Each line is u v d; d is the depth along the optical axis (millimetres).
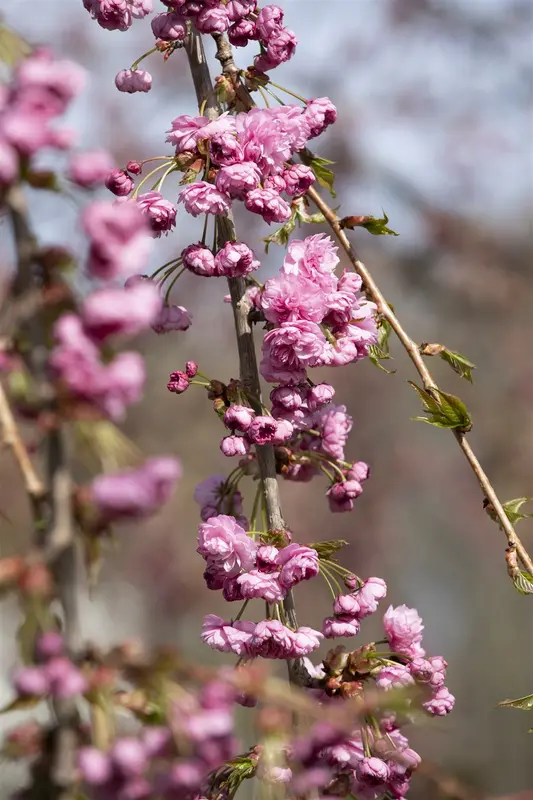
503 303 4289
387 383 4656
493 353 4402
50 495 1214
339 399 4711
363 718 1363
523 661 4812
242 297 1446
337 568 1437
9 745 1217
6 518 1271
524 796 1322
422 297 4309
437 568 4875
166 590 4625
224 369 4414
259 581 1394
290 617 1424
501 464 4484
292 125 1421
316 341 1404
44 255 1211
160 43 1465
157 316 1431
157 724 1228
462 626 4887
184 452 4391
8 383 1209
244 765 1362
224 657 4441
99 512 1205
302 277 1418
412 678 1390
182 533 4594
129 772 1194
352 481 1469
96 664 1216
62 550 1212
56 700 1213
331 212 1487
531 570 1460
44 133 1198
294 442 1477
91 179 1208
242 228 3100
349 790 1349
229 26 1445
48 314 1214
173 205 1422
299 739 1303
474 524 4734
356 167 4031
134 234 1188
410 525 4801
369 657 1401
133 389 1195
